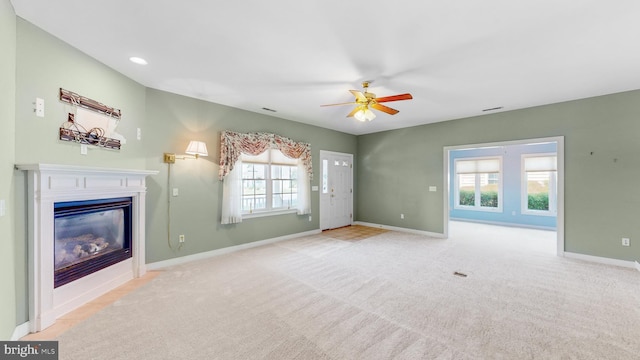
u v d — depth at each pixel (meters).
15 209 1.99
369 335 2.05
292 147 5.30
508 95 3.85
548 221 6.60
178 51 2.60
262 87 3.55
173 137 3.76
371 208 6.80
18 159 2.03
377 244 4.94
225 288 2.94
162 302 2.60
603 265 3.71
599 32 2.23
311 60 2.78
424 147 5.79
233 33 2.28
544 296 2.73
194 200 3.97
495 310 2.44
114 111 2.98
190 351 1.86
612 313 2.37
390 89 3.61
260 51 2.59
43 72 2.21
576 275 3.33
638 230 3.57
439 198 5.57
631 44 2.42
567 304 2.55
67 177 2.35
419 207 5.88
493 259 4.02
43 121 2.21
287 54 2.65
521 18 2.04
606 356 1.79
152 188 3.56
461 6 1.90
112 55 2.68
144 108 3.47
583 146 3.95
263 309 2.46
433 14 1.99
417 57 2.69
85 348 1.89
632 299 2.65
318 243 5.02
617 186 3.71
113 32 2.27
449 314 2.37
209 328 2.15
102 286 2.77
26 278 2.08
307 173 5.60
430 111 4.72
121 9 1.95
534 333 2.07
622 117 3.67
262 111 4.73
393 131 6.33
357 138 7.11
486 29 2.20
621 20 2.05
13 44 1.93
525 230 6.50
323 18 2.06
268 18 2.06
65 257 2.47
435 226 5.63
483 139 4.94
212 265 3.72
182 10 1.96
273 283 3.08
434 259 4.02
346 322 2.24
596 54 2.62
